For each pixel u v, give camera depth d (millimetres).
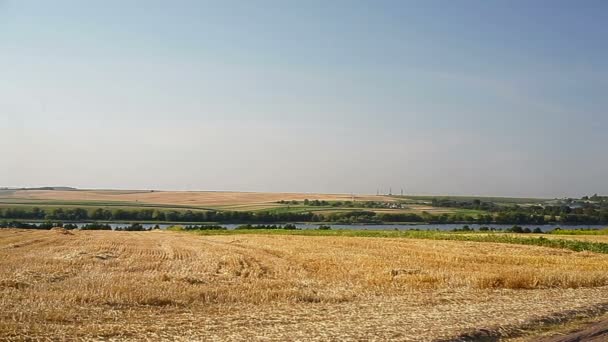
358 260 37969
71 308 18234
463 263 36719
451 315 17922
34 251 42250
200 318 17281
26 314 16938
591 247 50875
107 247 49156
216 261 37906
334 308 19547
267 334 14891
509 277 26578
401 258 39812
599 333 15773
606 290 24828
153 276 27391
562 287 26172
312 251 46250
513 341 14992
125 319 17062
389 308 19578
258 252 46031
